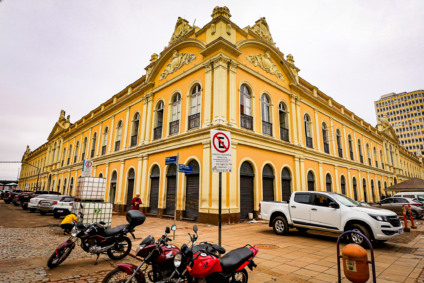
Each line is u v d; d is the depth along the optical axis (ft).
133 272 11.43
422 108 293.23
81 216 26.02
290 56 59.82
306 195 26.68
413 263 17.40
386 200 52.95
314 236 26.94
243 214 38.06
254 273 14.90
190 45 46.37
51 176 111.55
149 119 52.65
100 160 70.13
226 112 38.11
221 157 16.84
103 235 17.24
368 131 89.86
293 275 14.64
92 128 82.64
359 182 76.84
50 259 15.61
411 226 34.88
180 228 30.94
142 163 51.42
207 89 39.75
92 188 30.25
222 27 40.27
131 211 18.83
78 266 16.37
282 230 27.37
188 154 40.52
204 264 10.51
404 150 133.18
